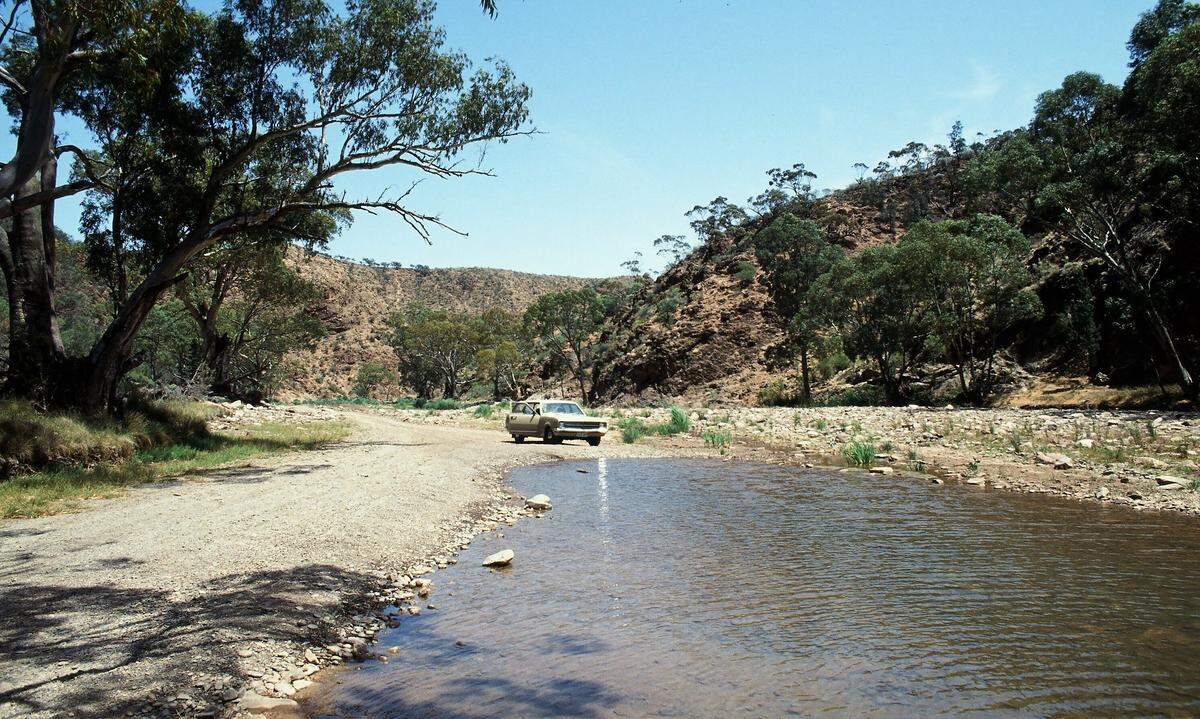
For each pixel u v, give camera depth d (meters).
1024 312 39.88
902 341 45.53
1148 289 32.75
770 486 14.08
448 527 9.87
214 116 18.86
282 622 5.62
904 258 41.69
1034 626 5.69
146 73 12.77
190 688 4.41
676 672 4.86
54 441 13.47
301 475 13.98
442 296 164.38
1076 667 4.83
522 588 6.98
